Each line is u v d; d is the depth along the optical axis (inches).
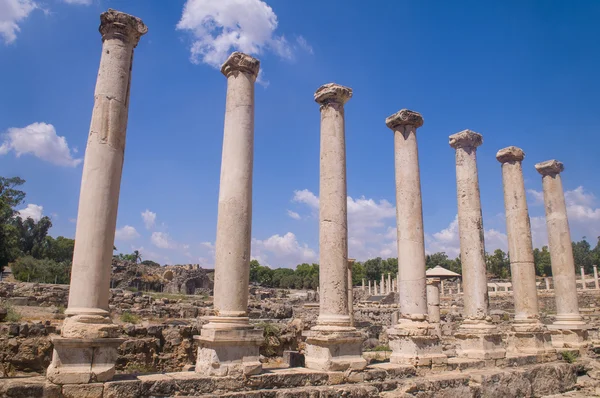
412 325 563.5
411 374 524.1
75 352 363.6
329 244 523.5
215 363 410.3
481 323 654.5
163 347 815.7
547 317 1384.1
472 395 535.8
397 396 468.8
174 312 1338.6
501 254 3516.2
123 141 429.4
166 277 2605.8
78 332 366.3
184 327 838.5
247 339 428.8
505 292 2023.9
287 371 455.2
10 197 3053.6
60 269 2618.1
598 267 3983.8
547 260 3602.4
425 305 581.3
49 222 3582.7
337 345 482.3
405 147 623.2
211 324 429.4
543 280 2731.3
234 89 494.6
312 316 1352.1
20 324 750.5
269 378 426.9
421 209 610.5
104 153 409.7
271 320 1317.7
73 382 353.1
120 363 761.6
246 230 462.3
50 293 1413.6
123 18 441.1
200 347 433.7
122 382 364.5
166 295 2031.3
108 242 402.3
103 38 442.6
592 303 1672.0
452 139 732.0
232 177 468.1
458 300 2009.1
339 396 440.8
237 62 497.0
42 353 723.4
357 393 451.5
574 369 710.5
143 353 784.9
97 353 370.9
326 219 531.5
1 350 700.0
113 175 412.8
